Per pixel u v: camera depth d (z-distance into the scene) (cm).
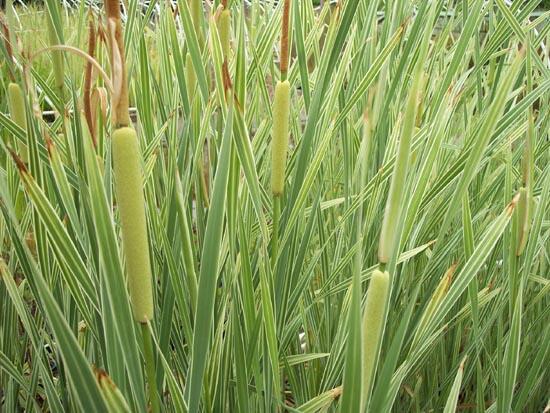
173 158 70
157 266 74
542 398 94
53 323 42
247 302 56
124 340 45
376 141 82
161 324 60
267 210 85
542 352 70
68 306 72
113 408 42
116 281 43
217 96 65
